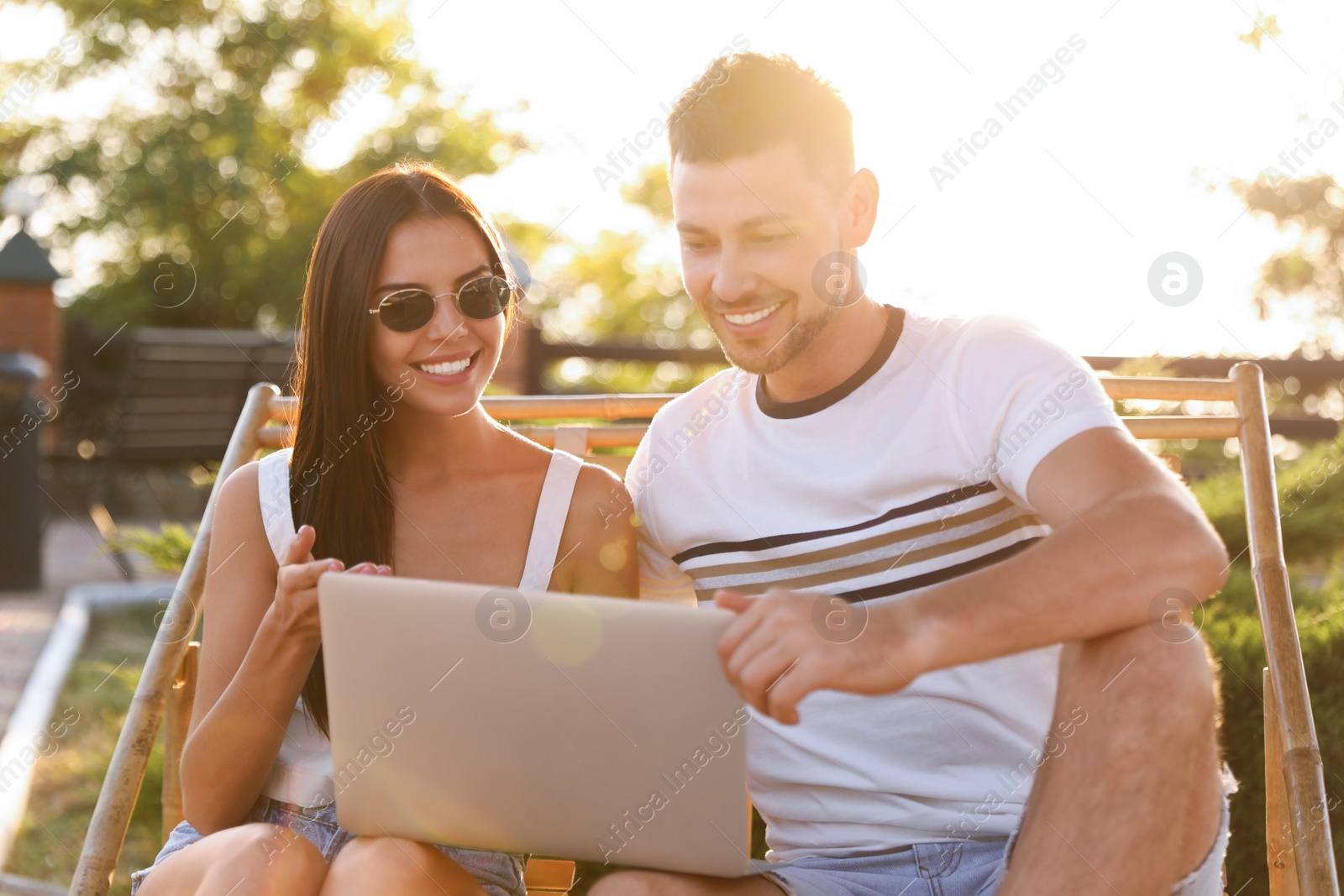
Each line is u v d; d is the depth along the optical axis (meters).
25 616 5.05
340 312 1.74
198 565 1.93
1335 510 3.24
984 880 1.49
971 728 1.54
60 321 8.67
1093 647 1.23
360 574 1.30
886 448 1.61
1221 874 1.29
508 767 1.32
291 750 1.65
